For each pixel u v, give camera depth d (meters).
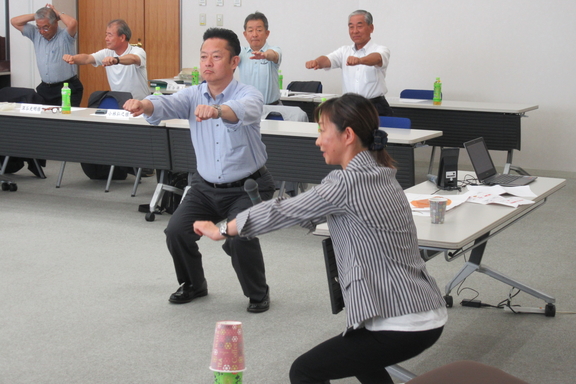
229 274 3.96
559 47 7.36
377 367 1.88
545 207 5.84
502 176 3.65
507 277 3.39
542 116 7.54
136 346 2.96
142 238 4.67
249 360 2.84
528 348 3.01
